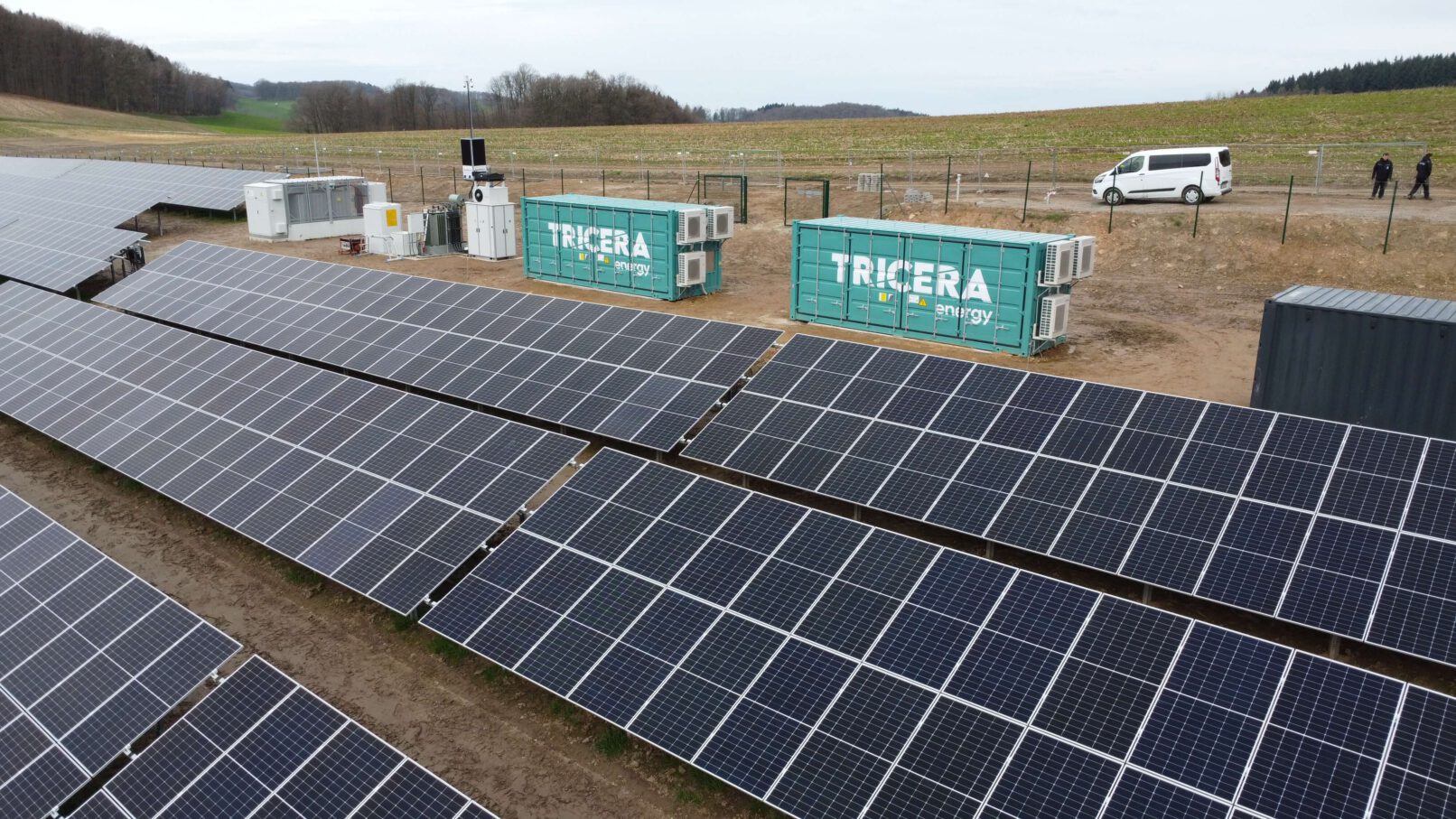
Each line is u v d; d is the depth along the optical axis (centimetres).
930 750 1180
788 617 1409
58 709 1341
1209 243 3756
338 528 1816
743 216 4950
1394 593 1355
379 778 1188
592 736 1414
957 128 10388
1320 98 10638
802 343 2250
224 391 2411
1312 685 1163
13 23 19075
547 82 18862
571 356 2444
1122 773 1114
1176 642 1257
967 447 1816
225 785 1202
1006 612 1352
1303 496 1527
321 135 14638
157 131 18275
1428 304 1978
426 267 4262
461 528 1745
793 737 1234
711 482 1720
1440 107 8550
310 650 1638
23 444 2570
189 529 2061
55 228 4962
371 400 2222
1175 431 1716
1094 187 4644
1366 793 1043
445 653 1612
